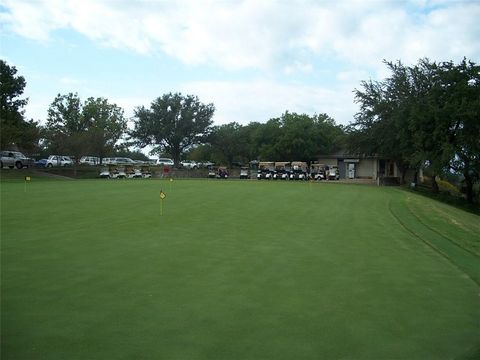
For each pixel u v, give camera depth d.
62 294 7.48
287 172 60.16
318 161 71.00
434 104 41.41
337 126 74.56
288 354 5.33
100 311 6.68
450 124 40.78
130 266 9.45
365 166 67.62
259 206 21.45
